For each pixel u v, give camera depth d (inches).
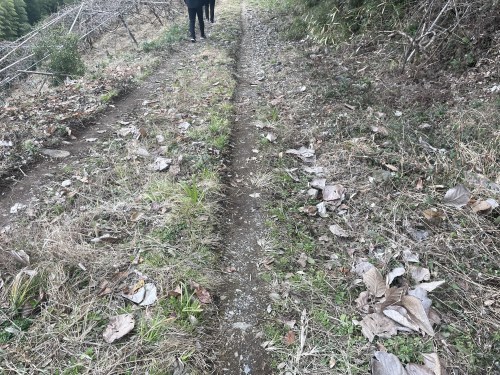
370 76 195.8
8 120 167.9
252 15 409.4
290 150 140.5
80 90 206.4
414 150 132.0
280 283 91.2
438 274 91.5
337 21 258.8
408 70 184.5
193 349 76.3
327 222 108.7
